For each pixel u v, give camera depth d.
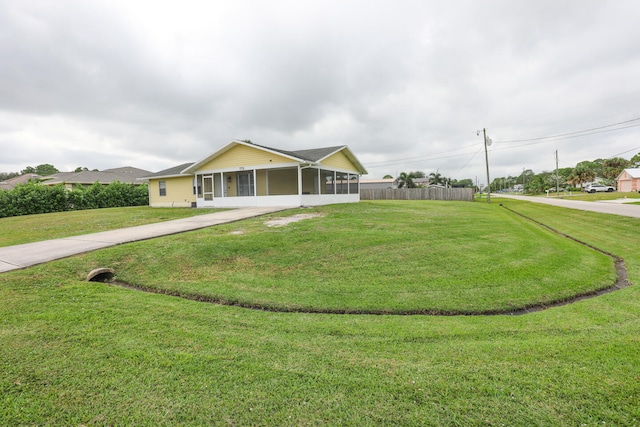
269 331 3.36
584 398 2.11
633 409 1.98
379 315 3.91
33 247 7.11
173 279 5.29
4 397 2.19
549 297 4.47
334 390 2.27
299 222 10.48
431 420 1.94
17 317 3.56
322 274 5.53
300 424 1.92
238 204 17.53
